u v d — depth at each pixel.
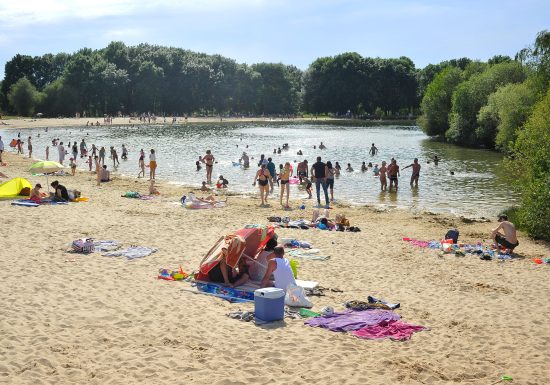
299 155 51.03
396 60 148.00
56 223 18.50
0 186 23.53
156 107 139.25
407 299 12.02
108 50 138.38
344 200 27.56
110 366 8.01
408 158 49.12
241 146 59.81
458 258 15.91
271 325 10.01
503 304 11.81
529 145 21.81
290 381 7.71
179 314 10.34
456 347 9.38
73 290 11.47
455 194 29.56
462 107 63.00
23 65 149.12
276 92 152.75
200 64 142.50
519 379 8.16
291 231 19.03
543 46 42.69
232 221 20.30
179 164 42.44
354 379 7.86
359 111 151.50
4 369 7.73
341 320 10.27
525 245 18.31
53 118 119.94
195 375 7.78
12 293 11.05
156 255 14.85
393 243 17.58
